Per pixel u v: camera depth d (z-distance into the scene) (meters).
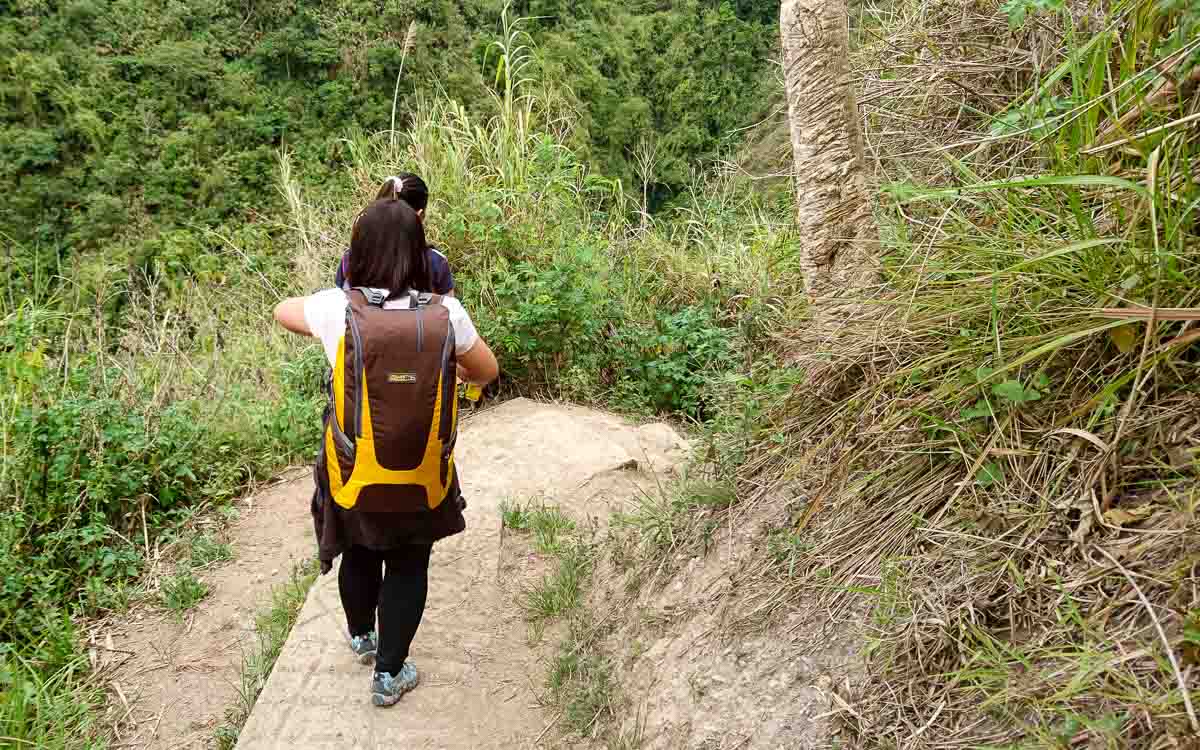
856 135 2.94
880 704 1.81
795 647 2.14
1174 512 1.60
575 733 2.62
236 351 6.42
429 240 5.67
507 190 6.01
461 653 3.07
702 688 2.29
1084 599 1.61
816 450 2.43
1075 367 1.92
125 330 6.03
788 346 2.99
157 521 4.33
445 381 2.23
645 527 3.11
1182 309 1.66
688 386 5.23
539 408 4.99
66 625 3.54
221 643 3.57
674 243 7.01
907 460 2.21
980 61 2.99
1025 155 2.50
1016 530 1.85
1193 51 1.79
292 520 4.44
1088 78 2.29
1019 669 1.59
